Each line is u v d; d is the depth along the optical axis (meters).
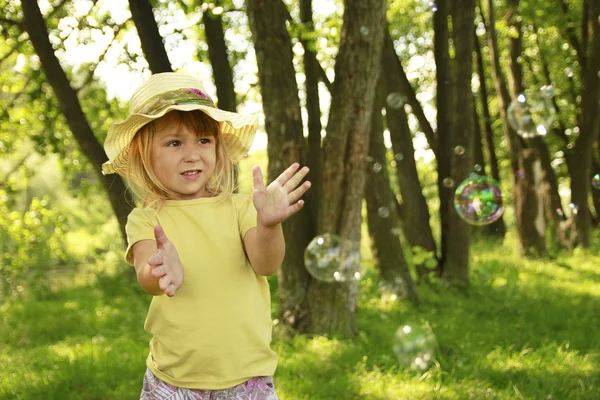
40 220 10.96
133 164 2.33
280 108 6.11
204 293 2.16
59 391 4.56
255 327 2.20
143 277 2.12
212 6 8.04
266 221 2.05
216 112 2.23
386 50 8.91
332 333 5.93
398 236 8.05
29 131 11.06
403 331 5.14
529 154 12.82
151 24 7.25
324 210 5.94
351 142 5.90
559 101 17.98
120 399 4.40
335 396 4.38
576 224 14.23
